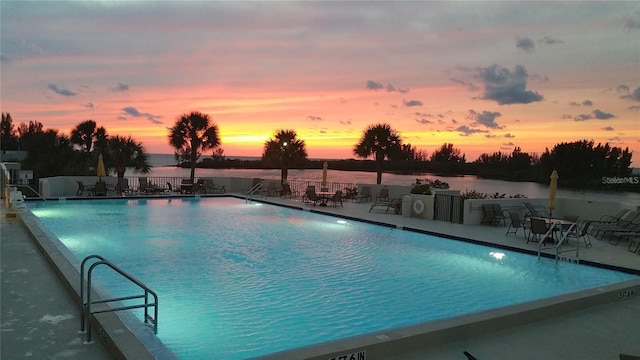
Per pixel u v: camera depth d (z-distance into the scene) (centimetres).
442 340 399
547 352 390
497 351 389
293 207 1599
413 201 1372
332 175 2944
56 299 488
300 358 322
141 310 534
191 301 582
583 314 498
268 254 878
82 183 1781
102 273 700
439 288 674
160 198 1870
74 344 366
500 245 936
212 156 2444
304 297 616
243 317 531
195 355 423
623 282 591
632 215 1084
